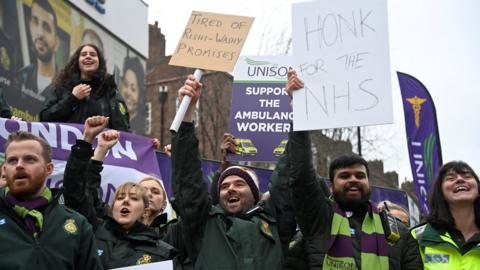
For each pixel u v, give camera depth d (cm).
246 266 423
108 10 2233
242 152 787
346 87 444
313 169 441
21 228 355
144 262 446
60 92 612
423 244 447
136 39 2486
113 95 633
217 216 450
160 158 797
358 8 454
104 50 2214
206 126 2136
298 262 443
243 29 475
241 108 799
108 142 505
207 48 470
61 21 1897
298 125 443
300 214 436
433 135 1048
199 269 428
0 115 590
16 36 1647
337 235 438
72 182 437
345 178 451
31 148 371
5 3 1600
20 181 362
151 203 553
